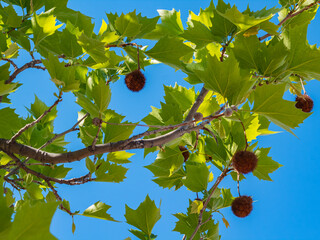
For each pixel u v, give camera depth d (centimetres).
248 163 133
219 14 137
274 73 134
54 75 128
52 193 137
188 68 139
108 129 136
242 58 135
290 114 125
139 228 136
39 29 135
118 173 137
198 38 139
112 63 136
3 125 132
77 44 135
